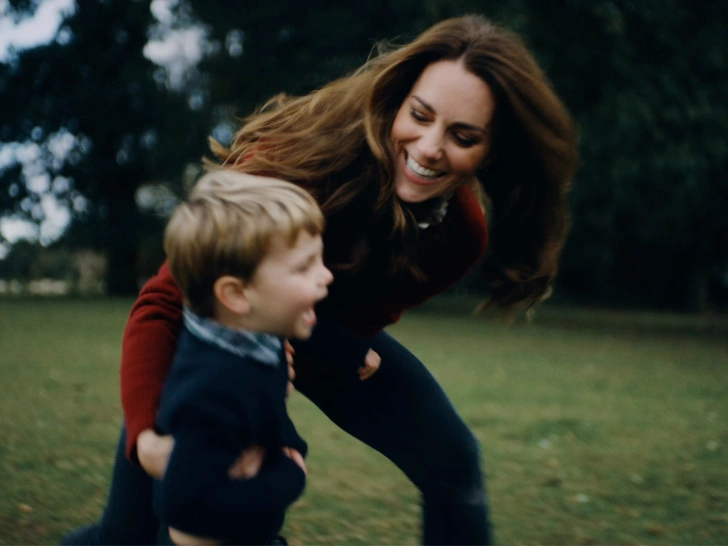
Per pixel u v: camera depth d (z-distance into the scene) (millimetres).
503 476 4426
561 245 2428
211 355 1758
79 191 24688
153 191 26281
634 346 12750
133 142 24094
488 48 1979
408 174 2068
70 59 23438
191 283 1797
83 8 23453
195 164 23703
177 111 23531
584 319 20047
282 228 1770
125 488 2113
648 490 4188
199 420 1683
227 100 22250
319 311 2266
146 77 23281
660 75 14273
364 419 2346
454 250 2412
